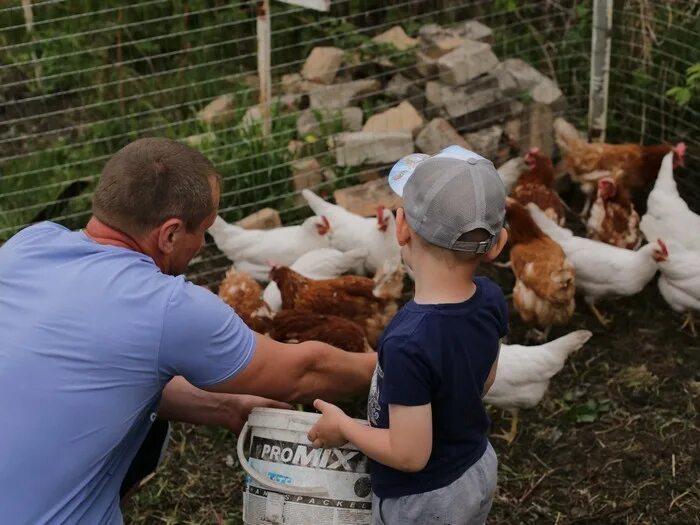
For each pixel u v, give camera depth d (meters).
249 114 4.21
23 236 1.84
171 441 2.99
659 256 3.24
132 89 4.53
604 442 2.94
